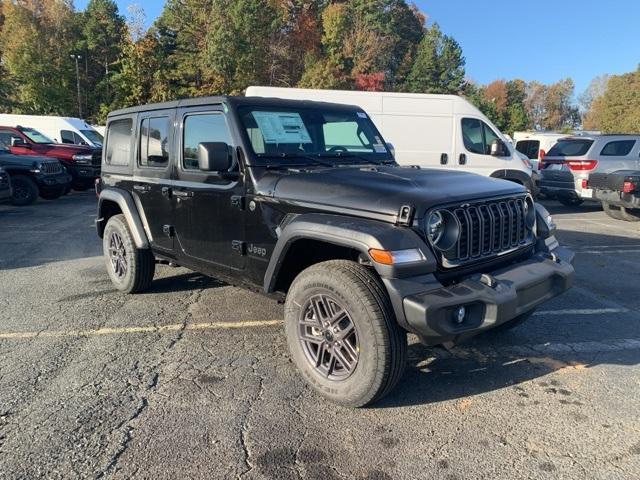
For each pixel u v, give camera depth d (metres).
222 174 4.01
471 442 2.93
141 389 3.53
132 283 5.46
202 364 3.93
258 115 4.12
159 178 4.80
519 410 3.27
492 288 3.15
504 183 3.87
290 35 63.75
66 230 9.91
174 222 4.66
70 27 67.06
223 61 49.47
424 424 3.11
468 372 3.81
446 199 3.23
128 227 5.36
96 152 16.69
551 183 13.52
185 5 54.62
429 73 78.12
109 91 65.19
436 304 2.89
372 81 63.22
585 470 2.68
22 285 6.06
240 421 3.13
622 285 6.11
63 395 3.44
